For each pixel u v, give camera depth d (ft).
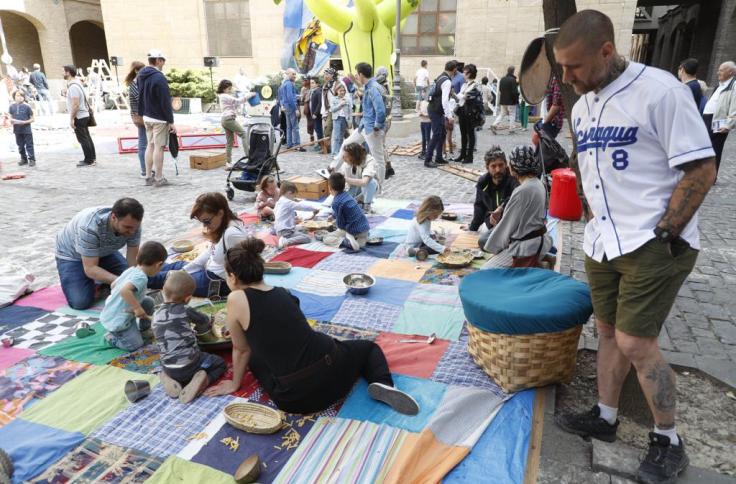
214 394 9.47
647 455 7.52
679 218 6.36
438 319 12.20
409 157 35.53
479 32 67.21
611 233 7.02
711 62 69.21
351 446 8.12
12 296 13.25
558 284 9.89
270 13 75.82
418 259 15.89
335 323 12.15
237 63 79.15
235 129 31.48
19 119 31.30
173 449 8.17
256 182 23.77
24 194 24.90
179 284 9.50
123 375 10.15
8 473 7.50
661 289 6.77
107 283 13.17
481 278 10.43
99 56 108.99
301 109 45.34
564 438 8.44
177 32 80.23
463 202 23.44
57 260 12.82
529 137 45.09
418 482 7.44
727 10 64.95
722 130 23.03
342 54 48.67
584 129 7.17
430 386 9.69
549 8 14.83
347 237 16.83
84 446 8.23
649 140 6.53
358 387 9.62
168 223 20.18
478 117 31.73
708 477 7.48
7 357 10.75
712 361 10.41
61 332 11.82
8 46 93.35
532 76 15.20
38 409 9.13
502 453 8.07
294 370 8.58
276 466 7.77
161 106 25.71
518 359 9.20
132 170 31.24
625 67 6.70
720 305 12.96
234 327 8.98
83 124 31.83
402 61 70.54
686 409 9.16
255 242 9.16
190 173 30.40
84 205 22.98
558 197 20.04
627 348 7.14
